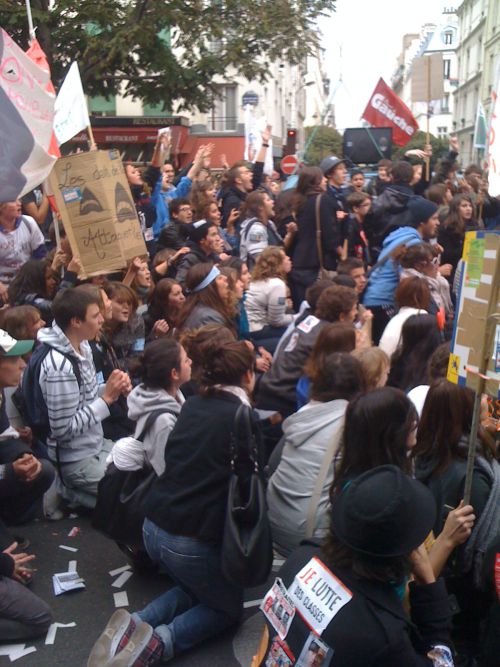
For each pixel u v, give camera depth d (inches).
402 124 567.5
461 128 2005.4
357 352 162.2
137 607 155.1
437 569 108.0
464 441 119.7
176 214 318.7
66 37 605.6
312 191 286.8
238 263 255.1
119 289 216.8
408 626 89.3
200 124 1071.6
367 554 85.4
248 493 132.6
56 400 178.5
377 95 567.2
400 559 87.3
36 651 141.6
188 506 134.3
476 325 110.2
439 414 120.4
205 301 215.9
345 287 202.4
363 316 221.1
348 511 86.1
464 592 119.5
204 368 140.9
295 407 205.5
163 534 136.9
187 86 670.5
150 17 604.1
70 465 186.4
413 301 209.8
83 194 221.6
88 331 181.0
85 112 247.3
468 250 112.7
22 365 161.8
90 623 149.9
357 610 85.2
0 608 140.5
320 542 94.9
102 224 223.1
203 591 136.9
